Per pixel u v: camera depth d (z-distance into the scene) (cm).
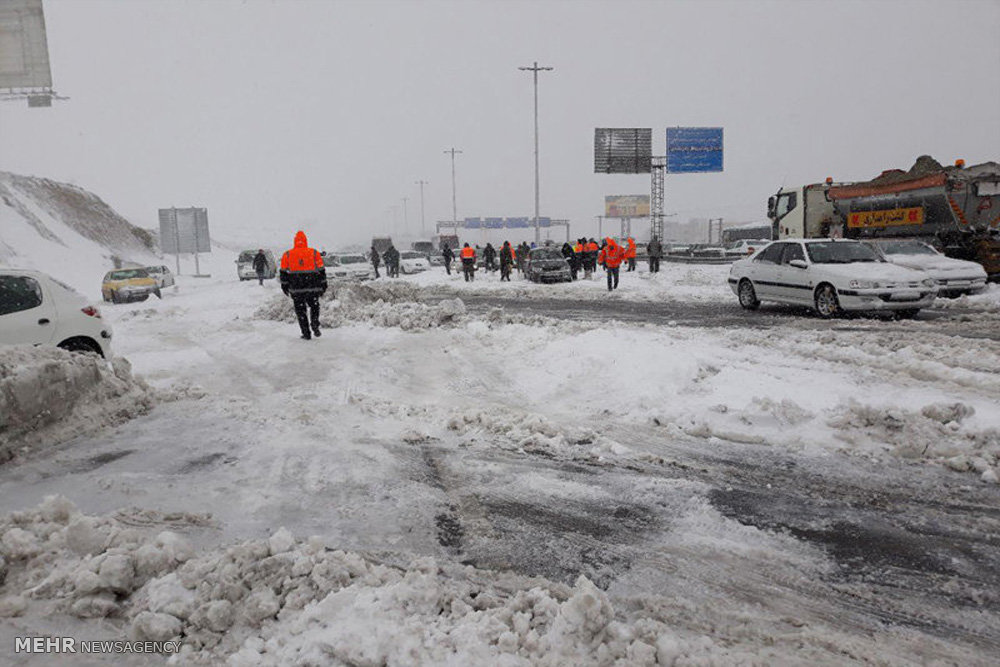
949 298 1546
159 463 511
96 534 342
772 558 353
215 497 439
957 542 368
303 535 380
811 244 1363
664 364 734
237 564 299
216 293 2536
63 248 4575
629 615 300
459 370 864
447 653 248
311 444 554
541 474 480
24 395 540
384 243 5581
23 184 5456
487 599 291
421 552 362
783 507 416
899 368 770
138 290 2650
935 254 1645
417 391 758
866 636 285
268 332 1301
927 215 1789
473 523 399
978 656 270
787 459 500
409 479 471
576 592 283
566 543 372
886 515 402
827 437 536
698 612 302
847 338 977
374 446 547
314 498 437
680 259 4366
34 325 727
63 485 467
